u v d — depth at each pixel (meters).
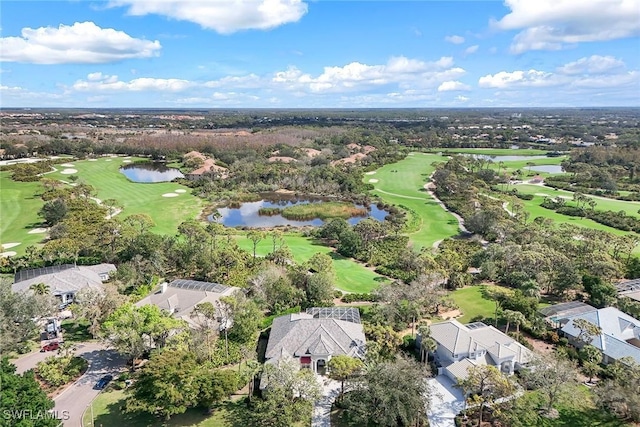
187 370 50.09
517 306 72.19
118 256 94.31
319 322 63.50
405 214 142.00
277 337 62.53
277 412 47.56
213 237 102.38
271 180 189.75
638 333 66.12
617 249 99.50
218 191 172.75
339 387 56.50
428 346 58.84
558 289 82.88
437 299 75.75
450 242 110.00
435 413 51.78
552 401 50.84
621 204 153.25
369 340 62.31
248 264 92.06
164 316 63.34
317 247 112.00
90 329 66.94
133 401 47.53
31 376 47.28
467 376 55.00
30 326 62.22
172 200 159.88
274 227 131.62
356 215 149.00
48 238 110.00
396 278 91.19
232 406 52.53
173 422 49.56
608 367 57.72
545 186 185.62
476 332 63.06
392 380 48.88
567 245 97.94
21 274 83.69
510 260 90.06
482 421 50.28
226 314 66.88
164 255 91.44
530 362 54.38
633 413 48.72
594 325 63.81
